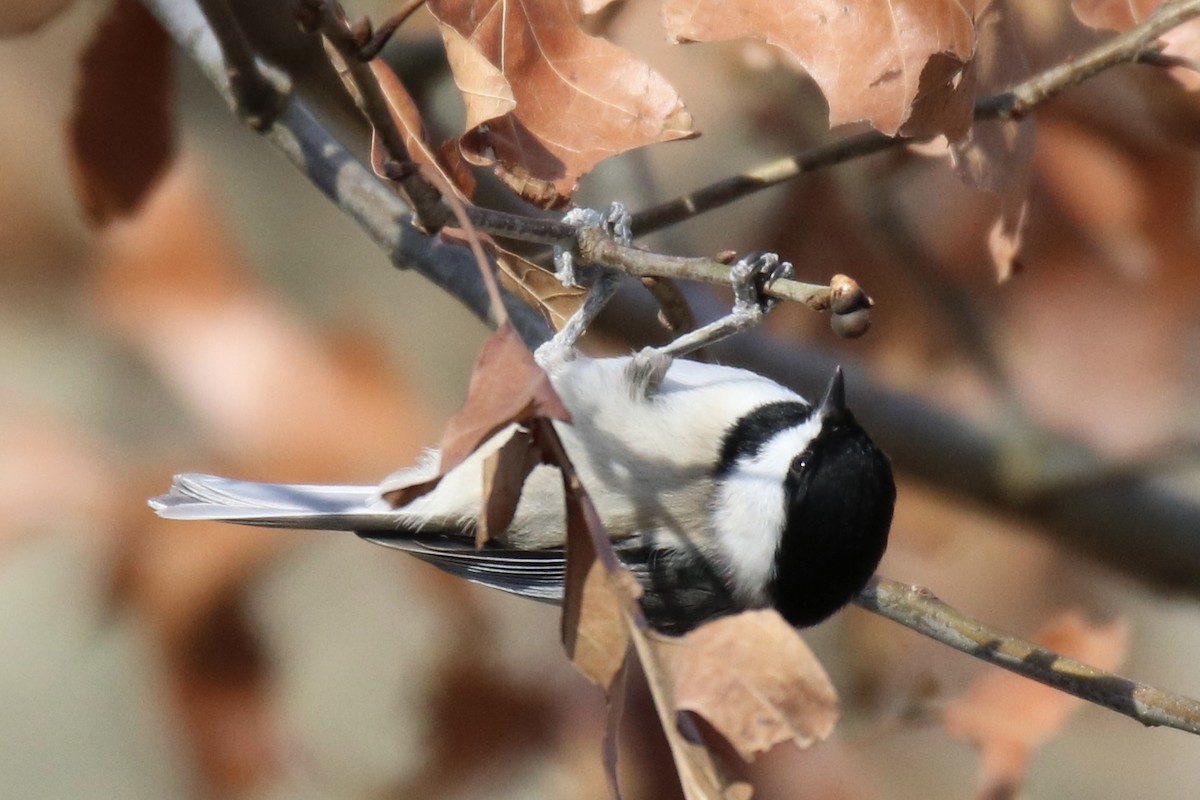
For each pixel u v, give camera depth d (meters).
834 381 8.77
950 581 12.38
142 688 10.48
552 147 6.84
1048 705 9.53
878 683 10.70
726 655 5.07
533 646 10.35
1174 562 11.64
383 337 10.97
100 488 9.99
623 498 8.62
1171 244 11.13
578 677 10.23
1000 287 11.60
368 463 10.19
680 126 6.80
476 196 10.21
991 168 8.48
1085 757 13.48
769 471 8.59
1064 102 10.52
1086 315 11.63
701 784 5.10
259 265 12.31
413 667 10.73
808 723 5.00
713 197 8.93
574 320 8.44
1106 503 11.62
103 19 9.53
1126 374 11.71
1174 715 8.18
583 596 5.27
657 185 12.43
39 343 11.52
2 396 10.98
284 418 10.23
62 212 12.77
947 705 9.72
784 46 6.89
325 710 10.92
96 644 14.21
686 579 8.71
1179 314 11.36
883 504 8.52
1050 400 11.77
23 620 14.50
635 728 9.77
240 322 10.48
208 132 14.27
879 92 6.84
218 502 8.46
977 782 9.82
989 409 11.70
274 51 10.73
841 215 11.41
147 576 9.92
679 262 6.99
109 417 10.48
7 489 9.85
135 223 10.52
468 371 13.62
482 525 5.39
